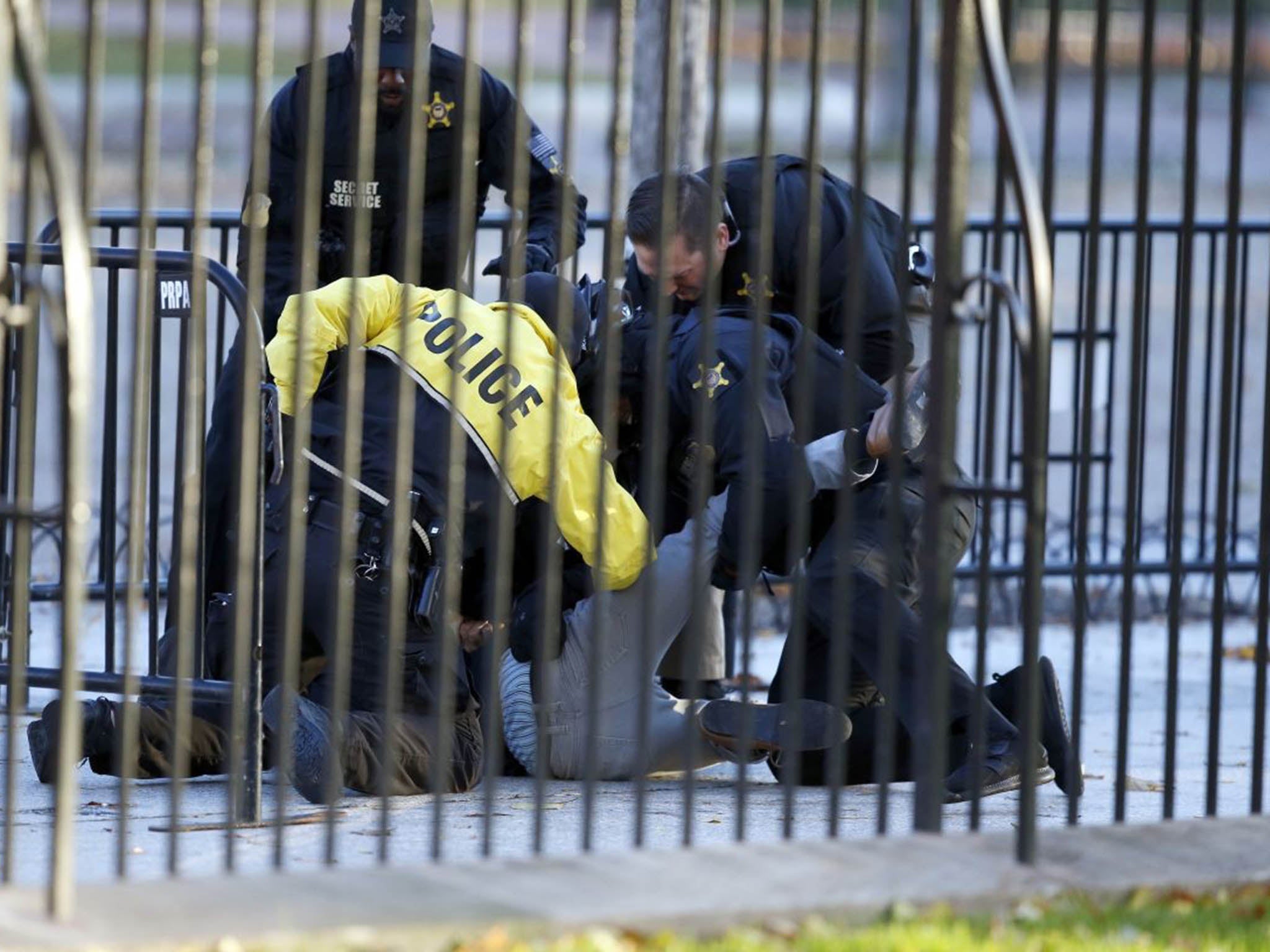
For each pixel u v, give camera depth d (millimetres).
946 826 16844
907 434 17281
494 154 23625
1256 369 50625
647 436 18812
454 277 13453
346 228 23172
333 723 13250
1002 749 17984
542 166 23562
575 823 16453
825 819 16938
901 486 14125
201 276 13844
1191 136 14766
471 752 18094
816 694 19266
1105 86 14133
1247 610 31812
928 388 15422
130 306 43188
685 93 32719
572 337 19234
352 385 13484
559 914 11695
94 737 17375
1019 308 13117
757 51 145625
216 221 26422
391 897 11875
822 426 18625
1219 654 14844
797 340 18766
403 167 23031
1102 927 12352
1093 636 30125
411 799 17500
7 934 10836
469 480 17906
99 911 11344
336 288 18234
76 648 11281
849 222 20250
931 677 13773
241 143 103688
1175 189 97750
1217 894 13156
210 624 18562
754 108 122812
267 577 18000
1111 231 30000
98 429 37656
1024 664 13250
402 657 17922
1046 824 17000
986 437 14008
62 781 11219
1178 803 18656
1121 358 44094
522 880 12320
